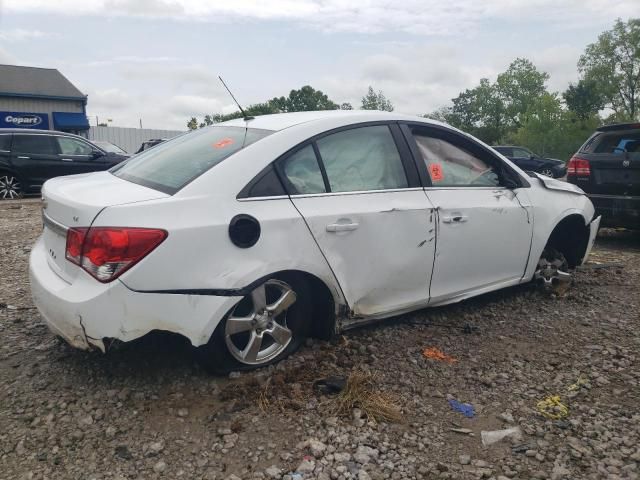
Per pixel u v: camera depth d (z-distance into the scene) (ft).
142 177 11.30
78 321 9.48
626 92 202.69
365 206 11.78
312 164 11.47
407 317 14.52
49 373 11.13
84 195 10.27
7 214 33.24
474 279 14.06
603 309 15.58
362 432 9.41
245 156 10.80
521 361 12.24
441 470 8.50
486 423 9.84
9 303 15.23
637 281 18.33
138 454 8.75
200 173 10.49
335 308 11.72
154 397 10.29
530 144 194.90
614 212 22.81
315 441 9.07
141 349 11.98
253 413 9.85
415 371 11.62
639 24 193.16
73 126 109.91
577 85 197.16
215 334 10.39
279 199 10.81
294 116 12.70
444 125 13.94
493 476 8.41
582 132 185.26
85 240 9.51
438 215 12.83
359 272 11.78
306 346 12.27
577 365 12.09
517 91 273.75
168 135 133.49
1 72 109.50
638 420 9.95
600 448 9.10
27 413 9.75
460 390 10.94
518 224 14.66
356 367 11.60
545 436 9.44
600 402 10.57
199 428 9.43
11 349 12.25
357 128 12.35
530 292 16.75
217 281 9.96
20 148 43.60
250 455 8.76
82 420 9.55
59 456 8.67
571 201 16.47
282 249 10.65
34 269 10.93
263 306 10.82
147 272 9.36
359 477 8.28
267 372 11.23
